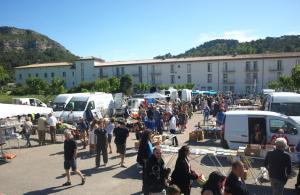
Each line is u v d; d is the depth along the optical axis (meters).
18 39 187.50
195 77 79.50
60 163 13.87
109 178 11.48
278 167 7.53
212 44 176.00
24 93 76.69
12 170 12.87
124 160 14.13
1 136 15.58
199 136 18.67
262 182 10.71
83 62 87.50
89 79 87.19
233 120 14.53
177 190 5.42
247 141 14.20
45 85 75.50
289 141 13.62
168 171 7.29
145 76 82.75
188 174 7.03
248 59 75.25
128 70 83.75
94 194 9.85
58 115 24.73
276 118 14.01
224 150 11.90
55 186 10.70
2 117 15.77
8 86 96.44
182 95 45.59
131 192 9.98
